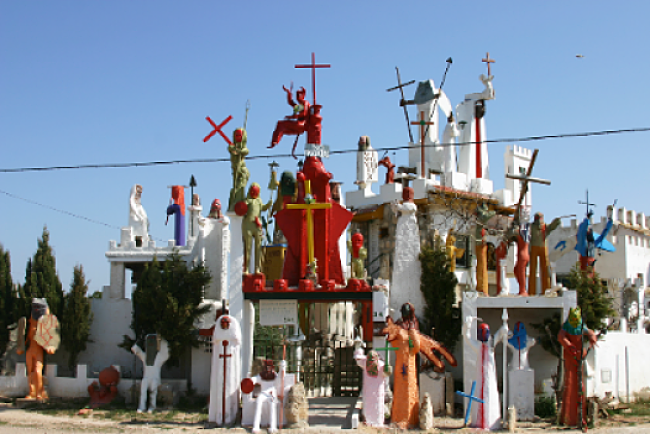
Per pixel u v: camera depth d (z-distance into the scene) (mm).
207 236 33062
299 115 26578
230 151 26375
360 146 37000
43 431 23312
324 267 26172
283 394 23688
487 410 23547
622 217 46594
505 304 26281
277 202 30938
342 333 33531
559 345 27391
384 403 25156
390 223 33875
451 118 38094
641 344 33094
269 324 25797
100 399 29359
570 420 23906
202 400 29500
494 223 34719
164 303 29391
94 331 33438
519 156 40188
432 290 27953
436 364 24578
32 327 30297
